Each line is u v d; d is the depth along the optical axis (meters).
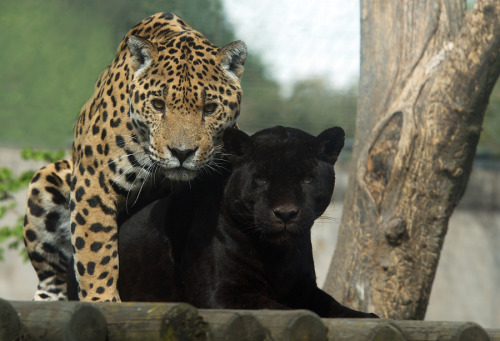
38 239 9.89
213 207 7.91
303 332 5.30
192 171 8.09
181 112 8.14
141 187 8.68
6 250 19.36
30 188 9.70
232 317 5.17
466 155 10.53
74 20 16.73
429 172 10.42
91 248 8.52
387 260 10.49
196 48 8.62
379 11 11.37
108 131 8.57
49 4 16.86
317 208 7.59
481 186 21.02
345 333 5.52
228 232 7.75
